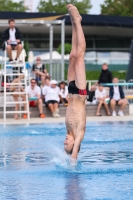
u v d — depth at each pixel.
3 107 42.84
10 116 43.03
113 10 141.00
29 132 30.88
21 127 34.09
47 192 14.70
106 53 96.31
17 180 16.44
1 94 45.59
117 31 95.06
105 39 96.88
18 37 44.12
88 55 95.50
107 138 27.48
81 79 18.17
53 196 14.20
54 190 14.94
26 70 47.00
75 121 18.16
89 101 46.41
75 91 18.20
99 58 95.56
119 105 45.16
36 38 93.81
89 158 20.73
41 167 18.67
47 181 16.23
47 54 77.56
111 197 13.97
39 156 21.27
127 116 43.97
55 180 16.36
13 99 45.22
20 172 17.78
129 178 16.56
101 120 39.53
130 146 24.47
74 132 18.30
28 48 86.81
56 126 34.53
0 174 17.45
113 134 29.39
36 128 33.25
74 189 15.02
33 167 18.70
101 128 32.97
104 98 44.62
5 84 41.41
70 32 94.38
